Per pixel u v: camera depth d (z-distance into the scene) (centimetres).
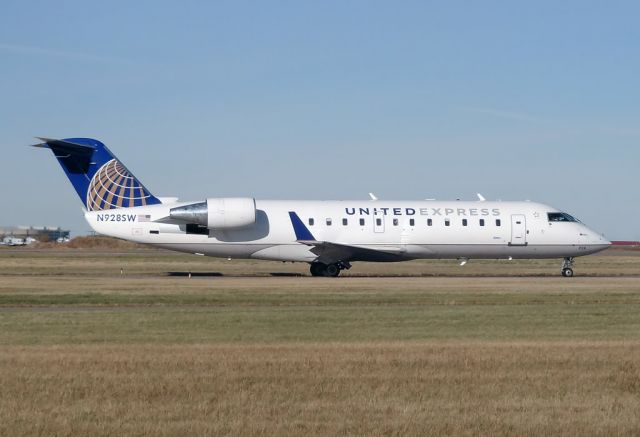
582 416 2011
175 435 1825
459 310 4512
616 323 3888
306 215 7769
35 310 4509
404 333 3481
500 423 1942
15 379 2350
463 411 2047
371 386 2305
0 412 1998
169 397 2162
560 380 2400
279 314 4244
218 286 6194
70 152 7550
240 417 1975
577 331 3572
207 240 7612
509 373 2489
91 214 7538
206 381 2344
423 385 2320
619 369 2558
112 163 7606
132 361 2634
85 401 2111
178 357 2719
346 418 1972
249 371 2486
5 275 7638
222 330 3569
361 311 4434
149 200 7669
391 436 1834
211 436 1819
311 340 3247
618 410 2069
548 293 5662
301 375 2434
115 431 1847
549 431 1886
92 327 3659
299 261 7788
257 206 7750
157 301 4981
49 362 2608
